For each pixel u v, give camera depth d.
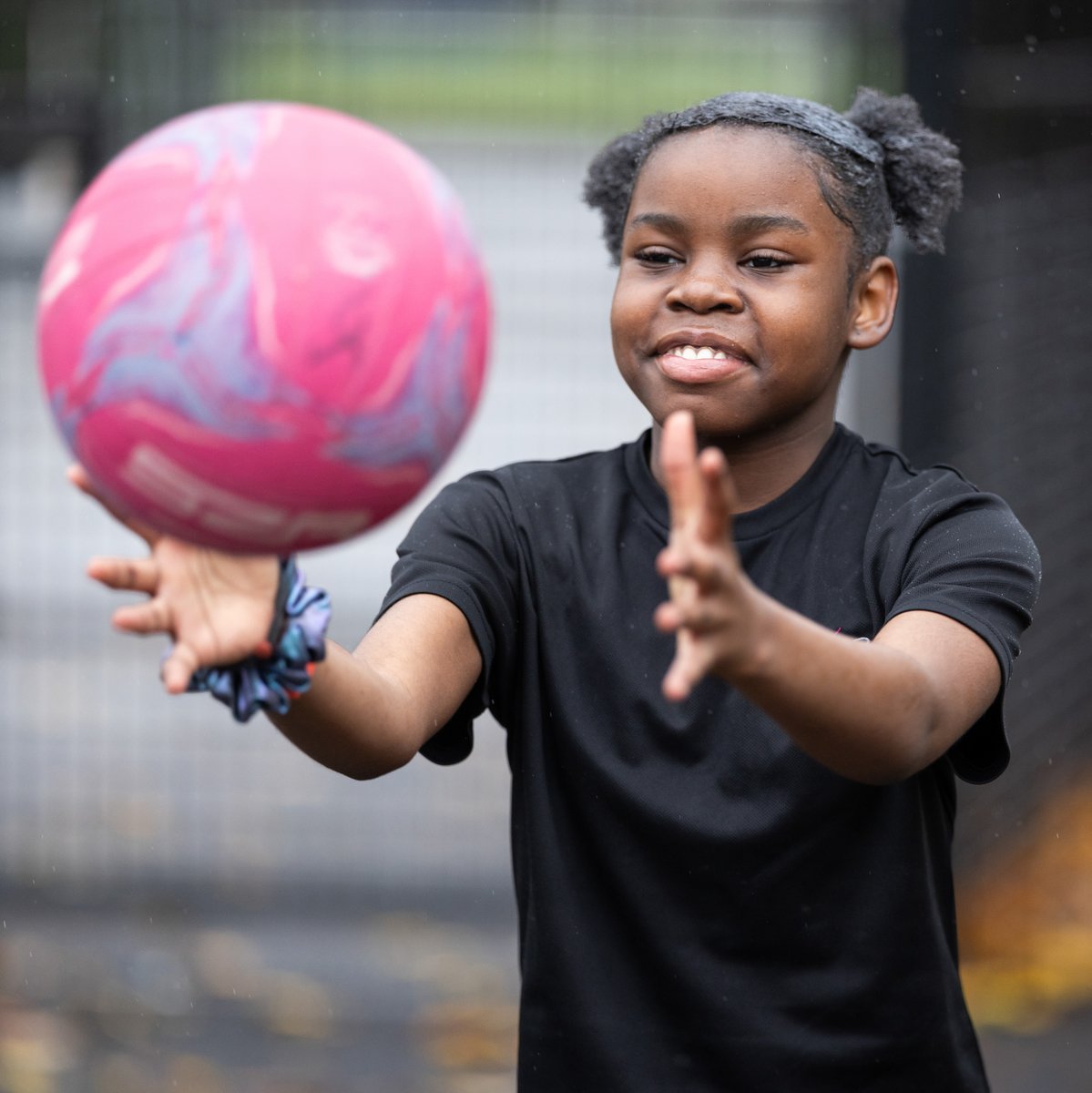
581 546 7.46
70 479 5.65
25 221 19.58
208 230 5.03
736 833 6.95
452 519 7.47
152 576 5.50
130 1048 14.31
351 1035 14.78
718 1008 7.02
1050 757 16.94
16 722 21.48
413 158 5.45
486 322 5.46
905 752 5.94
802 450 7.32
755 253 6.94
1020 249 15.93
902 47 15.62
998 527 7.08
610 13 16.83
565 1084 7.23
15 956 16.12
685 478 4.94
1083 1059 14.30
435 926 17.27
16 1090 13.38
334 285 5.02
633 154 8.33
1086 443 16.58
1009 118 15.73
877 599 7.09
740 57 16.67
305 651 5.71
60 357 5.16
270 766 21.08
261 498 5.14
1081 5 15.72
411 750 6.61
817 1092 7.03
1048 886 16.58
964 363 15.80
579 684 7.27
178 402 4.99
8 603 22.83
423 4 16.91
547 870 7.25
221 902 17.61
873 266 7.43
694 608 5.03
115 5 16.52
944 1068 7.14
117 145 16.58
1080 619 16.95
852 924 7.03
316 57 16.84
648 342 7.05
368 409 5.07
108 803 19.84
